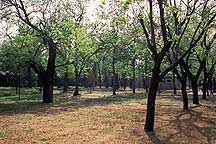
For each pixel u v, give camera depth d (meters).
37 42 35.22
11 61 35.72
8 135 15.66
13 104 34.97
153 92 17.16
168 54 25.20
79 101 40.00
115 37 51.50
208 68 45.22
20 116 23.36
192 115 24.14
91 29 49.44
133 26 19.77
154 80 17.09
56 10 35.84
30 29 35.28
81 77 94.75
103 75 103.94
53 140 14.53
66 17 37.00
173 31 24.98
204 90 44.50
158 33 23.97
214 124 19.72
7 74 67.81
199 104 33.97
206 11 20.14
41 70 36.69
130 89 88.31
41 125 18.88
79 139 14.78
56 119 21.56
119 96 52.62
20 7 33.03
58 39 35.03
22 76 71.25
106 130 17.20
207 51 30.61
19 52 34.50
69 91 71.81
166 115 24.05
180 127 18.45
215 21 22.05
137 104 34.53
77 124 19.28
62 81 87.56
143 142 14.37
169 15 22.33
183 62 27.89
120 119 21.55
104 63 81.50
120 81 102.62
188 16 19.91
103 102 37.88
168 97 49.19
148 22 18.19
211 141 14.80
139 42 29.52
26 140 14.52
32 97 48.22
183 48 27.52
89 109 28.47
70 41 35.88
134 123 19.77
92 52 52.06
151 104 17.20
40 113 25.28
